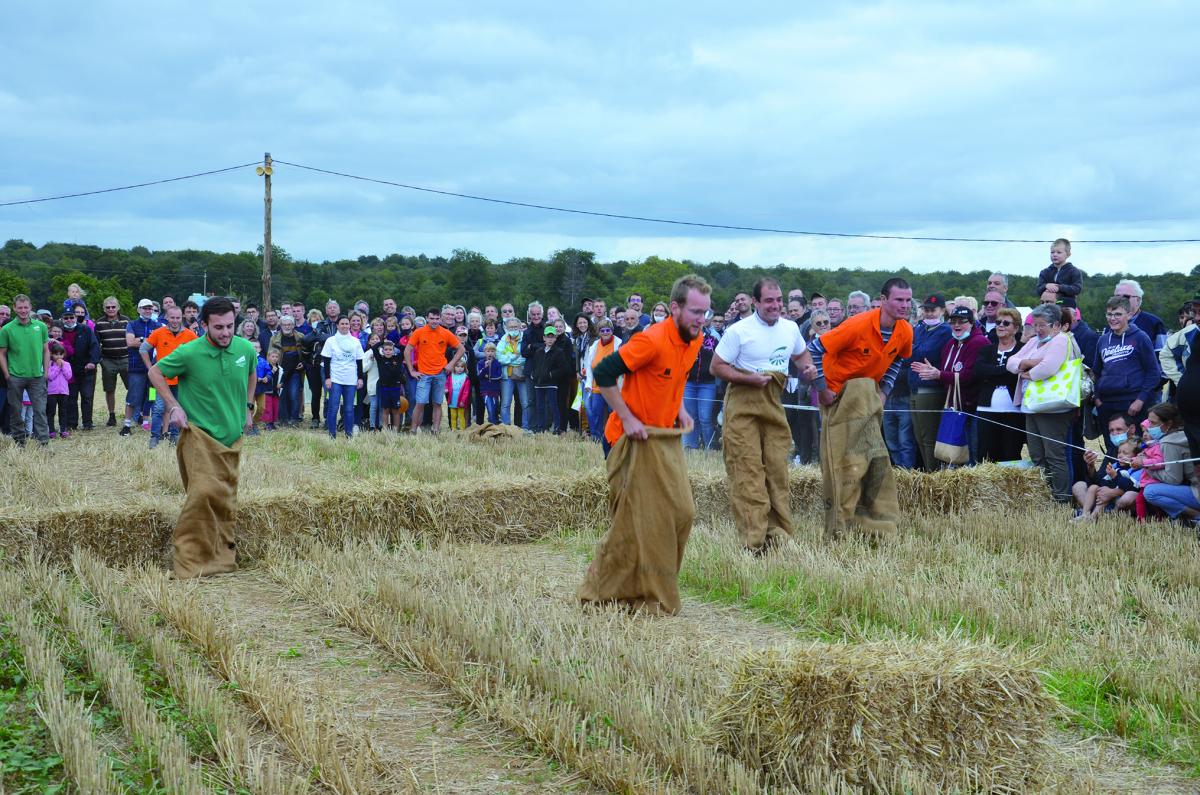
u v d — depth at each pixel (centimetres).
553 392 1733
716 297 3588
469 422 1938
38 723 487
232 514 817
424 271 7994
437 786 433
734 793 420
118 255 7112
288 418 1897
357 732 484
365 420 1909
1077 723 501
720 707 451
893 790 412
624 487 679
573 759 451
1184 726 489
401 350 1819
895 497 879
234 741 453
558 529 962
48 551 793
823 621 657
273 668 566
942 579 740
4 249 7619
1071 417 1027
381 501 906
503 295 5959
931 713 423
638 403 673
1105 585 714
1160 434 945
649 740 459
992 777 424
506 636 595
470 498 934
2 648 578
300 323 1969
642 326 1463
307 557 828
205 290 6750
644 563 676
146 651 586
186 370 802
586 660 563
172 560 813
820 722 421
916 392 1173
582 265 5666
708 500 1002
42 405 1519
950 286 4100
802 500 1034
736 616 681
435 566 787
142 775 431
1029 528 897
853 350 866
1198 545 834
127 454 1383
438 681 551
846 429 869
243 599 728
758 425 836
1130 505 959
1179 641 589
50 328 1734
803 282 4028
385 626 628
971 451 1148
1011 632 623
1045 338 1030
